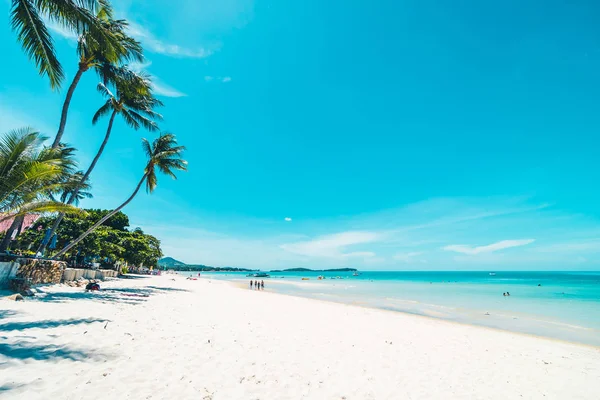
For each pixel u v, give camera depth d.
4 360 4.75
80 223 24.58
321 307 19.33
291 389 5.20
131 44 15.82
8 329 6.50
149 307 12.24
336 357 7.43
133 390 4.40
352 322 13.41
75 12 9.45
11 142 8.71
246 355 6.82
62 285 15.52
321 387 5.44
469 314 20.42
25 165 8.67
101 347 6.10
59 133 13.95
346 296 33.12
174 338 7.51
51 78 10.12
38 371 4.57
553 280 87.50
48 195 11.73
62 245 24.69
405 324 14.02
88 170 17.72
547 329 15.59
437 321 16.08
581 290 44.19
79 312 9.30
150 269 61.62
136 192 20.97
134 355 5.90
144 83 18.08
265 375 5.72
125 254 35.22
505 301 28.84
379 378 6.22
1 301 9.41
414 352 8.70
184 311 12.20
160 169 22.78
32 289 11.81
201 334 8.29
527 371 7.79
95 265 30.02
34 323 7.26
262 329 9.98
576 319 18.66
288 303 20.75
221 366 5.92
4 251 13.17
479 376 7.00
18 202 9.51
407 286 55.88
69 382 4.36
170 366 5.57
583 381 7.27
